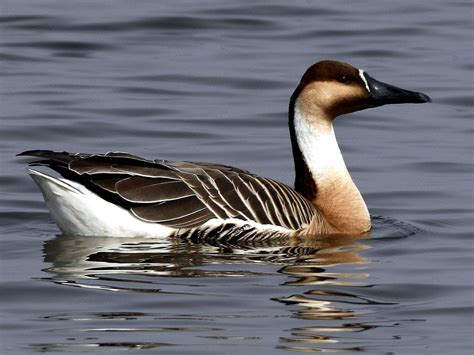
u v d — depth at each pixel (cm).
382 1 3275
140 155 2075
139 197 1495
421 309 1331
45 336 1225
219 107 2381
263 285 1380
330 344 1215
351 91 1641
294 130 1661
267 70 2633
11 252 1514
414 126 2314
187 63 2688
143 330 1240
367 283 1409
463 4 3262
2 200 1803
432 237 1647
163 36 2906
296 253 1523
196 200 1516
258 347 1201
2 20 2989
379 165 2062
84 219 1501
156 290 1356
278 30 2970
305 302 1329
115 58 2728
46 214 1734
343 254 1537
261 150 2123
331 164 1650
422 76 2609
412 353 1196
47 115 2288
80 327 1249
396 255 1541
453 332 1260
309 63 2688
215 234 1518
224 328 1248
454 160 2088
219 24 3006
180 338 1220
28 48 2783
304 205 1586
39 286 1369
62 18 3014
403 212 1805
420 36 2938
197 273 1415
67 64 2673
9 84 2505
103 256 1462
